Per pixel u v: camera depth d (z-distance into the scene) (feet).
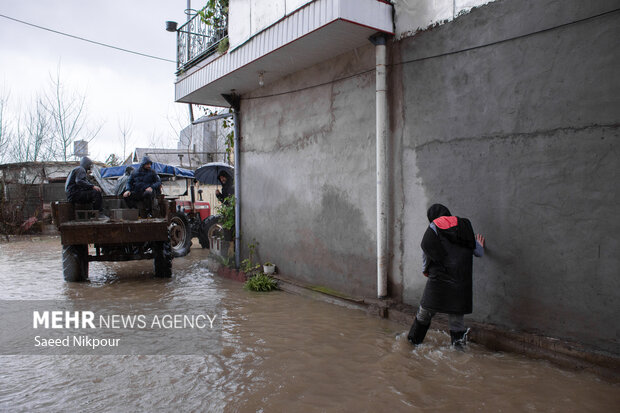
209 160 79.87
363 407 10.80
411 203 18.07
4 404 11.16
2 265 35.65
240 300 22.43
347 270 21.53
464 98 15.90
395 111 18.70
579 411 10.32
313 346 15.23
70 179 29.76
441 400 11.07
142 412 10.71
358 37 19.22
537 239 13.85
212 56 28.40
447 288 13.88
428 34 17.20
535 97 13.79
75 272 27.94
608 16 12.09
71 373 13.16
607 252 12.27
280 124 26.68
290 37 19.79
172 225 39.22
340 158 21.85
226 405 11.02
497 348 14.40
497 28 14.78
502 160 14.74
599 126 12.35
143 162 34.06
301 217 24.82
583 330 12.80
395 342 15.38
